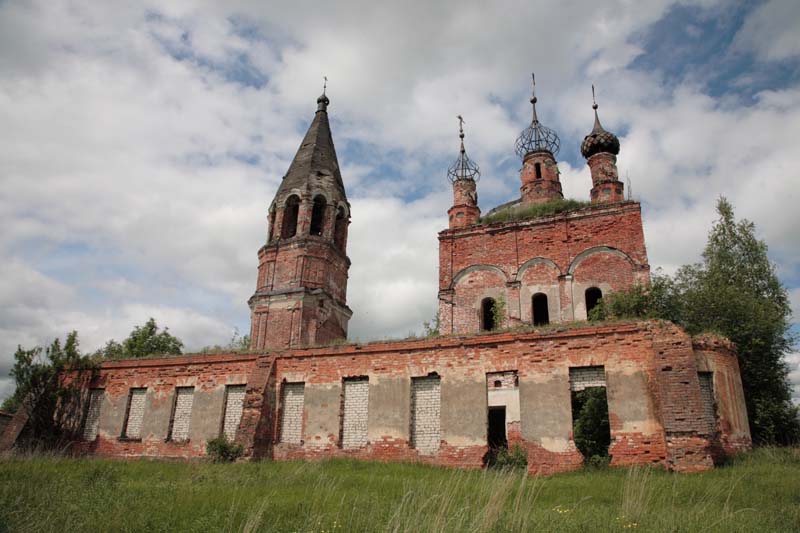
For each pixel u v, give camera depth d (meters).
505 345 18.55
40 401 24.42
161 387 23.56
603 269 25.58
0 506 9.83
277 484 13.38
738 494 11.41
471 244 28.52
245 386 22.28
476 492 11.86
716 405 16.94
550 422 17.16
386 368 20.00
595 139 31.16
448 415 18.53
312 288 30.53
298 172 34.25
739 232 30.39
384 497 11.48
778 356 23.17
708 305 23.27
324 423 20.25
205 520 9.09
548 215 27.36
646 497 10.95
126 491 11.70
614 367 16.97
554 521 9.18
